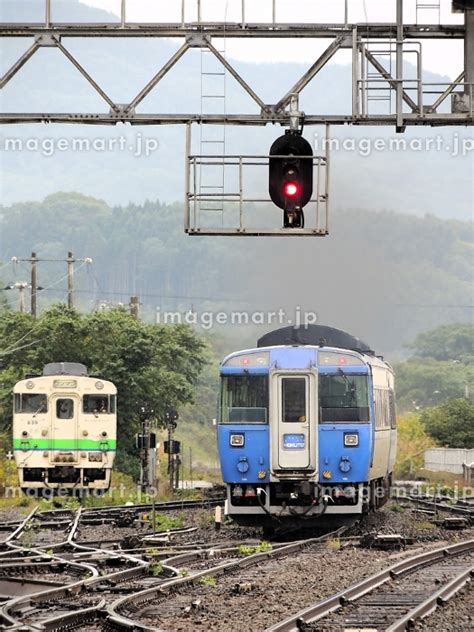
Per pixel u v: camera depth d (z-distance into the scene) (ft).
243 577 149.07
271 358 214.07
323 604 114.62
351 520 216.95
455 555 178.91
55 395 319.47
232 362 215.31
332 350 215.10
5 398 454.40
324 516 216.54
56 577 156.56
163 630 102.99
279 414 212.64
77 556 178.81
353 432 212.64
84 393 319.88
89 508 298.56
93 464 318.65
